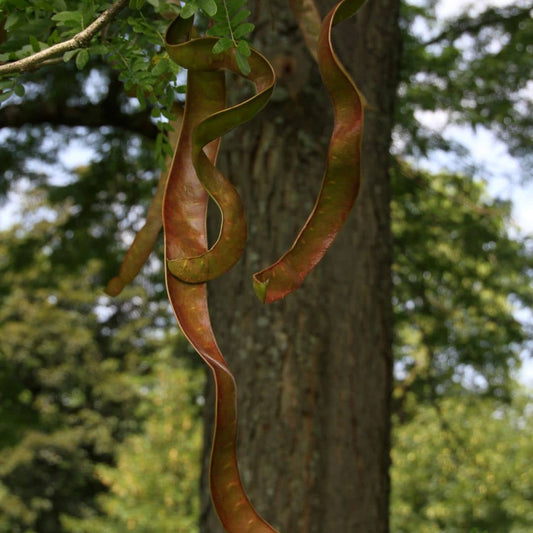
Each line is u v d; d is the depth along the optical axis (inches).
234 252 35.7
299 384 132.3
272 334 133.9
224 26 39.6
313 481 130.4
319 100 136.1
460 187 363.9
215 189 36.1
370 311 138.2
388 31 147.5
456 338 377.1
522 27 329.7
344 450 132.5
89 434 1064.2
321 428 132.0
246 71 38.5
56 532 1086.4
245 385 133.5
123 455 696.4
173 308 35.2
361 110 33.9
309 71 134.1
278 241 135.6
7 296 414.0
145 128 261.9
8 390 466.3
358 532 130.9
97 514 1112.2
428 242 355.3
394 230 341.4
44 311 1043.9
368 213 140.6
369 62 142.9
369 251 139.9
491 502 756.0
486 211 350.9
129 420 1096.8
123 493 657.0
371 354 137.3
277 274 34.1
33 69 49.8
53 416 496.7
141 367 1114.7
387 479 138.2
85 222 332.2
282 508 129.0
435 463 750.5
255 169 137.6
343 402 133.6
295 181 136.2
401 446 763.4
